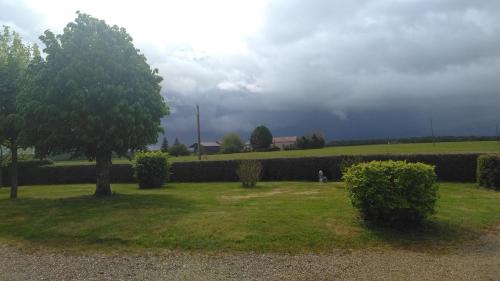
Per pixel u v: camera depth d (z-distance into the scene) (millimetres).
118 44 14031
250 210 10984
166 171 21891
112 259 7453
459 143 60688
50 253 7957
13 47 16844
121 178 27688
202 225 9266
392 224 9078
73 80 12891
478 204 12219
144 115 13711
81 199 13812
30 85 13742
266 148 76938
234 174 25656
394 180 8945
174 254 7645
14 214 11492
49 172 28750
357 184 9297
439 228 9133
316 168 24328
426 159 21609
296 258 7297
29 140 13930
